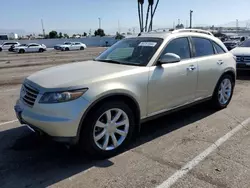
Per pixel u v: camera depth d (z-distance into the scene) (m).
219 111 5.75
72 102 3.25
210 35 5.55
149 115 4.16
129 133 3.91
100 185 3.05
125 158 3.68
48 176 3.25
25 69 14.83
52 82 3.44
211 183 3.06
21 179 3.18
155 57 4.18
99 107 3.47
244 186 3.00
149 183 3.08
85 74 3.63
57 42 59.50
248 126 4.85
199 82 4.95
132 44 4.70
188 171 3.32
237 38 36.94
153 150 3.92
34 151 3.90
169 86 4.31
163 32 4.82
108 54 4.87
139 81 3.86
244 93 7.45
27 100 3.58
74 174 3.29
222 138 4.32
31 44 37.34
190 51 4.84
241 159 3.61
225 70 5.59
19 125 4.96
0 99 7.02
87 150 3.51
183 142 4.18
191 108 5.95
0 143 4.17
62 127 3.23
